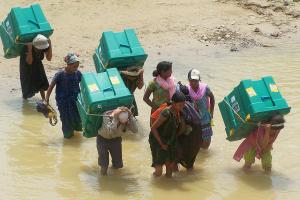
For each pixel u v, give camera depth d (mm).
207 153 25281
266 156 23156
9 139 26047
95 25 41688
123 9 44625
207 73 35250
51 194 21484
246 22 44469
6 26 30016
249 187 22453
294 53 39406
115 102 22188
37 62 29844
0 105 29812
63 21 41969
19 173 23016
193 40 41062
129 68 26219
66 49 37750
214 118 28891
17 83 32844
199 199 21562
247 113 22328
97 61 27844
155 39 40781
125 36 26797
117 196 21547
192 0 47312
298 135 26953
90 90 22234
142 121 28422
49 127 27562
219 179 23031
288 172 23641
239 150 23578
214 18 44500
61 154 24859
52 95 31453
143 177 23078
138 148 25750
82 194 21594
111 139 22641
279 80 34000
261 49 40344
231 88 32688
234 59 38125
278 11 46625
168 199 21484
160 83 24719
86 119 22328
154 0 46594
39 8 29469
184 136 22734
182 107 21688
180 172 23625
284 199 21609
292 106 30109
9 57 30297
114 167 23359
